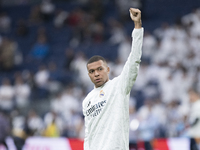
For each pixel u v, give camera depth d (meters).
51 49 64.19
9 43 63.59
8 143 35.16
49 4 73.69
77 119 42.31
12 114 48.19
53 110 44.22
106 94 14.03
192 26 52.91
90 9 69.25
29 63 62.75
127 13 63.59
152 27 59.00
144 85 46.69
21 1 80.00
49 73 55.38
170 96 43.59
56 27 69.00
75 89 49.66
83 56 56.06
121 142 13.27
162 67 47.84
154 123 34.81
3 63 62.56
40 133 42.47
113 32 63.06
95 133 13.96
